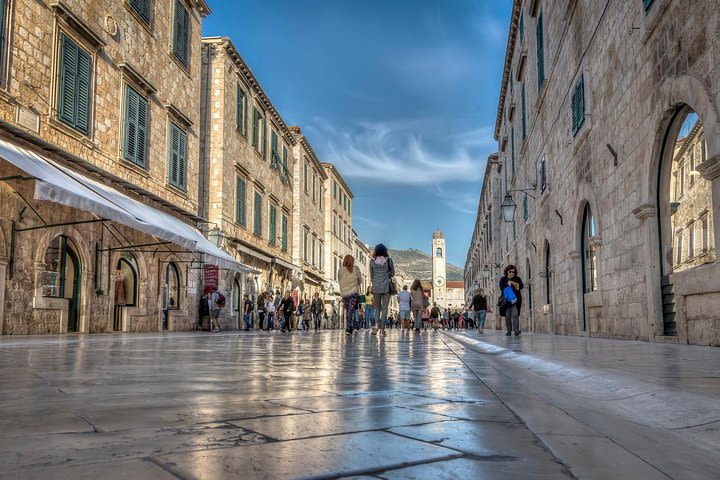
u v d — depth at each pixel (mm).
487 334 17109
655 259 9273
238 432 2072
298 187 40938
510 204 19891
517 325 13758
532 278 22641
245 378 4062
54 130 14281
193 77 23266
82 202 11766
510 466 1628
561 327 16797
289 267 38156
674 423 2346
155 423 2252
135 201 17328
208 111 26531
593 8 12703
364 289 82062
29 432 2057
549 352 6410
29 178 11562
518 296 13766
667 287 9062
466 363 5695
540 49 19938
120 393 3176
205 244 19391
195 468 1551
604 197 12148
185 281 22500
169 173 20734
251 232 30562
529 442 1970
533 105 21609
